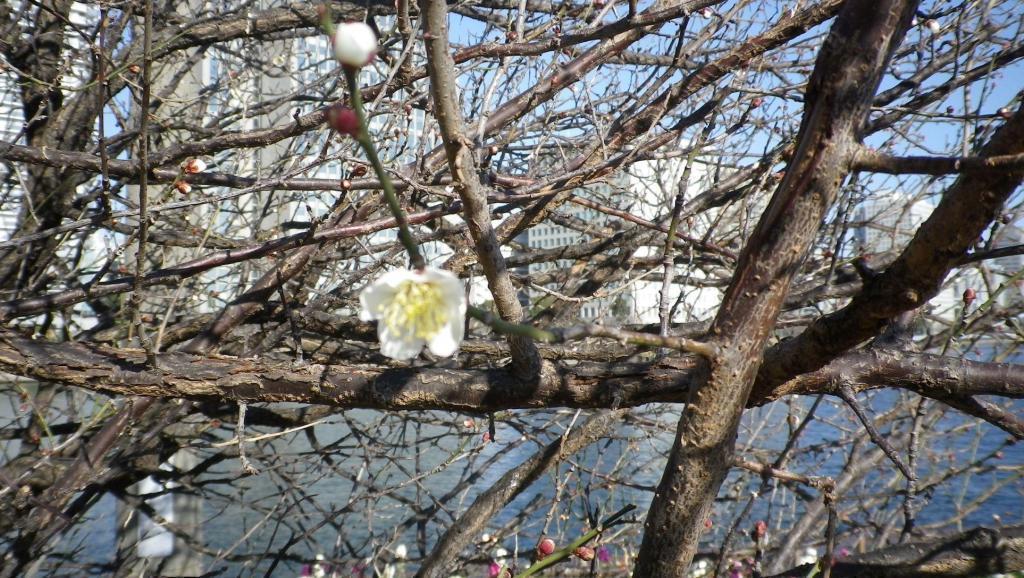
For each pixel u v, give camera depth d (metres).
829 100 1.64
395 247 3.59
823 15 3.05
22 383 5.30
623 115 3.60
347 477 5.32
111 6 4.02
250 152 5.47
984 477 7.46
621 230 4.84
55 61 5.07
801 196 1.68
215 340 3.33
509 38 3.62
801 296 3.74
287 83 6.92
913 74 4.17
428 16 1.67
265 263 5.17
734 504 5.50
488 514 3.56
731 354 1.75
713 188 4.02
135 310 2.42
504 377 2.41
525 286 4.63
